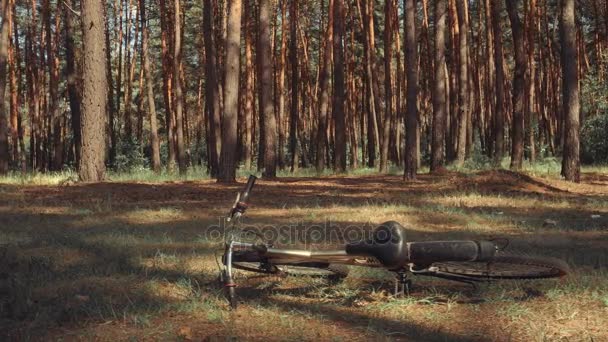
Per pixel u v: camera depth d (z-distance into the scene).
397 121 38.97
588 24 46.41
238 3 19.44
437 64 24.94
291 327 3.89
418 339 3.66
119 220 10.09
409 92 19.72
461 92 28.25
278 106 43.19
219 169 19.75
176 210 11.32
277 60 46.25
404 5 19.52
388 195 14.97
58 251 6.73
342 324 3.98
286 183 19.02
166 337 3.68
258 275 5.59
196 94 57.88
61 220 10.02
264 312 4.21
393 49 45.62
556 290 4.68
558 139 41.94
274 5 40.78
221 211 11.36
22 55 52.62
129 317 4.10
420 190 16.53
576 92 19.23
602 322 3.94
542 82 43.56
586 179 21.50
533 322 3.95
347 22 44.69
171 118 36.50
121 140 42.78
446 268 4.54
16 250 6.74
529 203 13.16
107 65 40.44
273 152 22.73
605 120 34.06
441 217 10.34
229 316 4.12
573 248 7.05
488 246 4.04
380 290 4.95
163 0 37.38
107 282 5.16
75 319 4.07
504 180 17.64
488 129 41.16
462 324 3.96
